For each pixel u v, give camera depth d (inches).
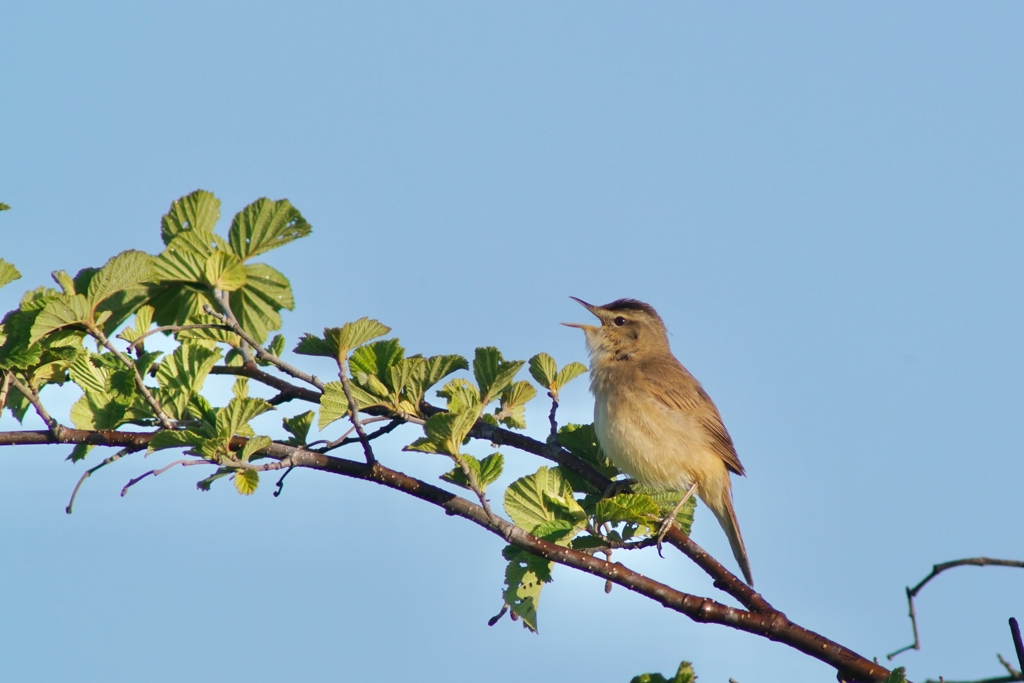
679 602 324.2
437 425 331.9
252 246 426.0
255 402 332.2
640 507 350.0
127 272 352.8
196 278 404.2
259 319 446.3
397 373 366.3
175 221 440.8
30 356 345.1
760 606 340.8
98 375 384.2
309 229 427.8
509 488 368.5
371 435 374.0
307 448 363.3
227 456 333.1
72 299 344.8
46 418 354.3
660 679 299.6
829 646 312.3
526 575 348.2
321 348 353.7
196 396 388.8
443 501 345.1
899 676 264.2
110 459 354.3
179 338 433.1
